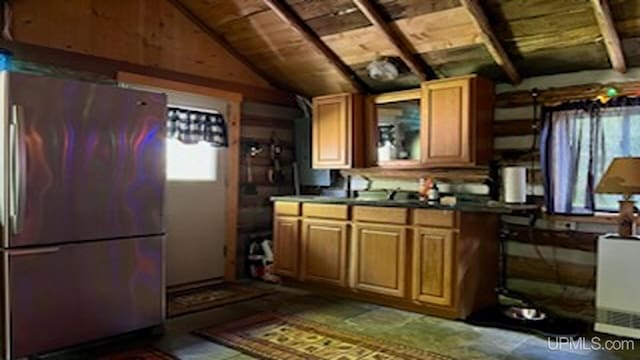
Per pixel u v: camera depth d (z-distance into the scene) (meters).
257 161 5.62
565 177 4.16
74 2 4.12
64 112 2.99
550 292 4.25
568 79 4.18
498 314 4.00
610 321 3.55
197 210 5.07
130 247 3.33
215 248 5.24
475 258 4.04
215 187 5.23
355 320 3.88
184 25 4.89
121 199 3.27
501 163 4.50
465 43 4.17
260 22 4.75
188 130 4.93
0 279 2.82
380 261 4.29
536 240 4.31
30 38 3.89
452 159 4.36
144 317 3.43
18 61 3.82
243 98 5.45
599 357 3.12
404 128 4.94
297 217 4.94
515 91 4.45
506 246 4.47
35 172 2.88
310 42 4.69
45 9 3.96
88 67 4.21
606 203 4.02
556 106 4.20
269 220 5.77
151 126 3.43
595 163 4.02
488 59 4.29
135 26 4.52
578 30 3.72
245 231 5.52
